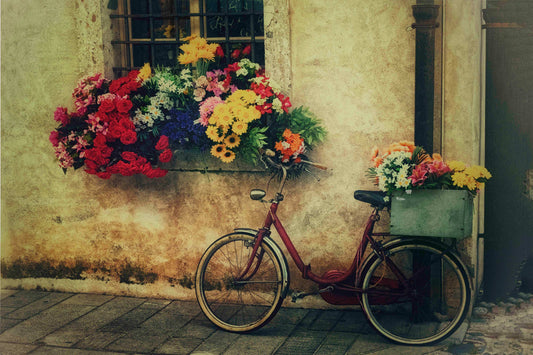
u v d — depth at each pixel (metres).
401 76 4.41
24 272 5.30
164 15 5.09
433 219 3.88
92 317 4.63
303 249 4.71
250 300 4.84
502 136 4.86
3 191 5.29
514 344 4.00
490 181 4.89
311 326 4.39
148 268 5.02
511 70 4.80
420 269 4.08
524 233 5.01
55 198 5.16
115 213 5.04
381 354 3.90
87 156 4.61
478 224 4.79
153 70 5.03
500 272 4.91
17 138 5.20
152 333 4.31
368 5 4.42
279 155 4.46
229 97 4.43
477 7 4.32
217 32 5.06
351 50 4.48
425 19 4.15
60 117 4.75
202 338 4.21
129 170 4.56
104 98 4.59
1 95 5.21
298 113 4.52
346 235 4.63
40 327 4.46
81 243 5.14
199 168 4.83
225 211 4.83
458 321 3.96
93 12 4.93
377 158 4.04
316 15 4.52
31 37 5.09
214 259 4.87
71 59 5.03
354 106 4.52
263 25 4.96
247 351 3.98
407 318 4.47
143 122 4.59
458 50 4.22
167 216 4.94
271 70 4.62
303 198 4.68
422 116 4.23
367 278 4.11
